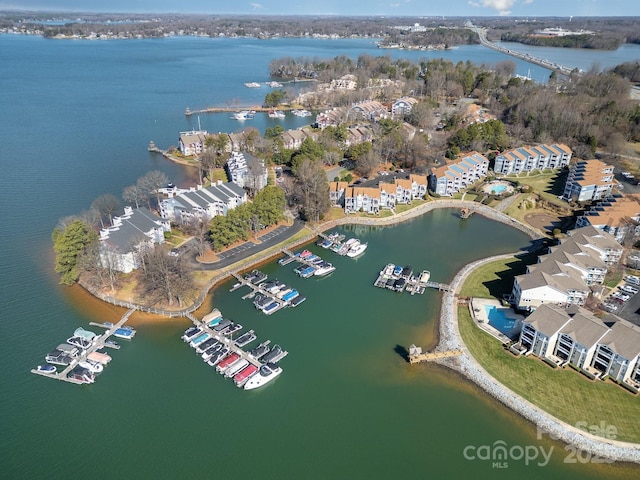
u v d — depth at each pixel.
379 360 103.44
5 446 81.25
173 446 82.44
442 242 154.62
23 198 173.75
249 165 185.62
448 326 112.06
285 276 133.75
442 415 89.75
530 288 112.81
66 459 79.44
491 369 98.88
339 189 176.38
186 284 121.38
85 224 129.00
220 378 97.31
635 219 146.75
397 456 81.69
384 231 162.75
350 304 122.25
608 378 94.38
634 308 113.44
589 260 123.44
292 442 84.00
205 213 152.00
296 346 107.12
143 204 170.62
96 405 90.00
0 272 129.12
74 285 124.88
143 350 104.06
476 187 194.62
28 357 100.31
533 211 174.25
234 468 78.94
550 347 98.94
